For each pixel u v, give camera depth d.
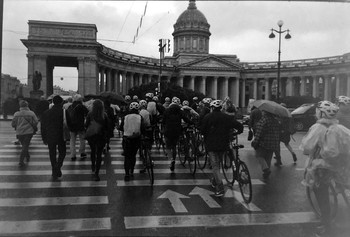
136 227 6.69
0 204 8.05
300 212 7.78
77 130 13.95
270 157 11.63
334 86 89.88
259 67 107.62
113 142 20.69
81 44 68.38
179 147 14.05
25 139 12.81
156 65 100.00
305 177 6.79
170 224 6.89
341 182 6.66
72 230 6.48
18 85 78.44
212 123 8.98
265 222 7.10
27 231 6.41
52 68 78.00
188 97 72.06
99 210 7.70
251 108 13.95
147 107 17.05
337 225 6.98
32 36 66.81
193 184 10.34
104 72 83.25
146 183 10.37
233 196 9.09
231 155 9.85
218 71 105.25
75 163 13.41
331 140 6.37
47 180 10.51
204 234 6.40
